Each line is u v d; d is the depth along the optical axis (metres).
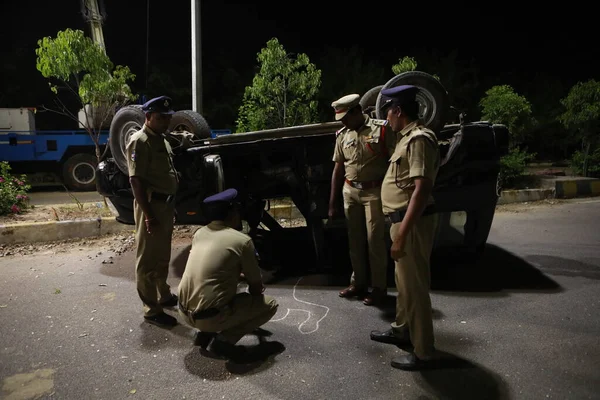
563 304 3.83
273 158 4.79
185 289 3.10
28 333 3.53
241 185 4.80
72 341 3.40
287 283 4.54
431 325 2.88
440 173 4.28
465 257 5.04
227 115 18.27
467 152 4.30
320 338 3.36
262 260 5.18
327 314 3.78
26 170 13.27
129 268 5.07
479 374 2.83
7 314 3.89
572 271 4.64
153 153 3.58
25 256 5.55
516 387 2.70
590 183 9.02
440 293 4.14
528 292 4.12
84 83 7.73
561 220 6.89
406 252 2.81
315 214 4.66
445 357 3.03
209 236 3.13
